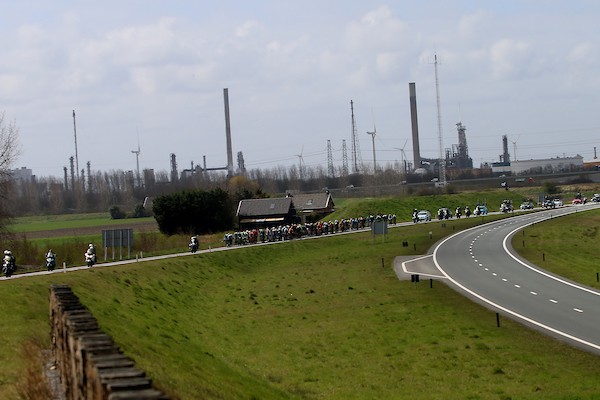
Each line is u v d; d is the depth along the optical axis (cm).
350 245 9900
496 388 3362
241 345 4384
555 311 4916
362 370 3797
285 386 3538
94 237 11525
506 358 3822
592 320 4591
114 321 3894
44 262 8006
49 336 3459
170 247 9950
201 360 3616
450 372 3672
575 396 3155
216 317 5281
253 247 9281
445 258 8025
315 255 9056
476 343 4141
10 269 5794
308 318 5138
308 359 4041
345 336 4531
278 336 4600
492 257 8019
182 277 6619
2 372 2694
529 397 3200
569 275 6638
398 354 4062
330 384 3572
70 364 2017
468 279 6469
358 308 5391
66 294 2827
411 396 3328
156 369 2930
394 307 5325
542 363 3697
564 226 10806
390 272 7094
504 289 5884
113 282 5300
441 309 5122
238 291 6500
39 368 2739
